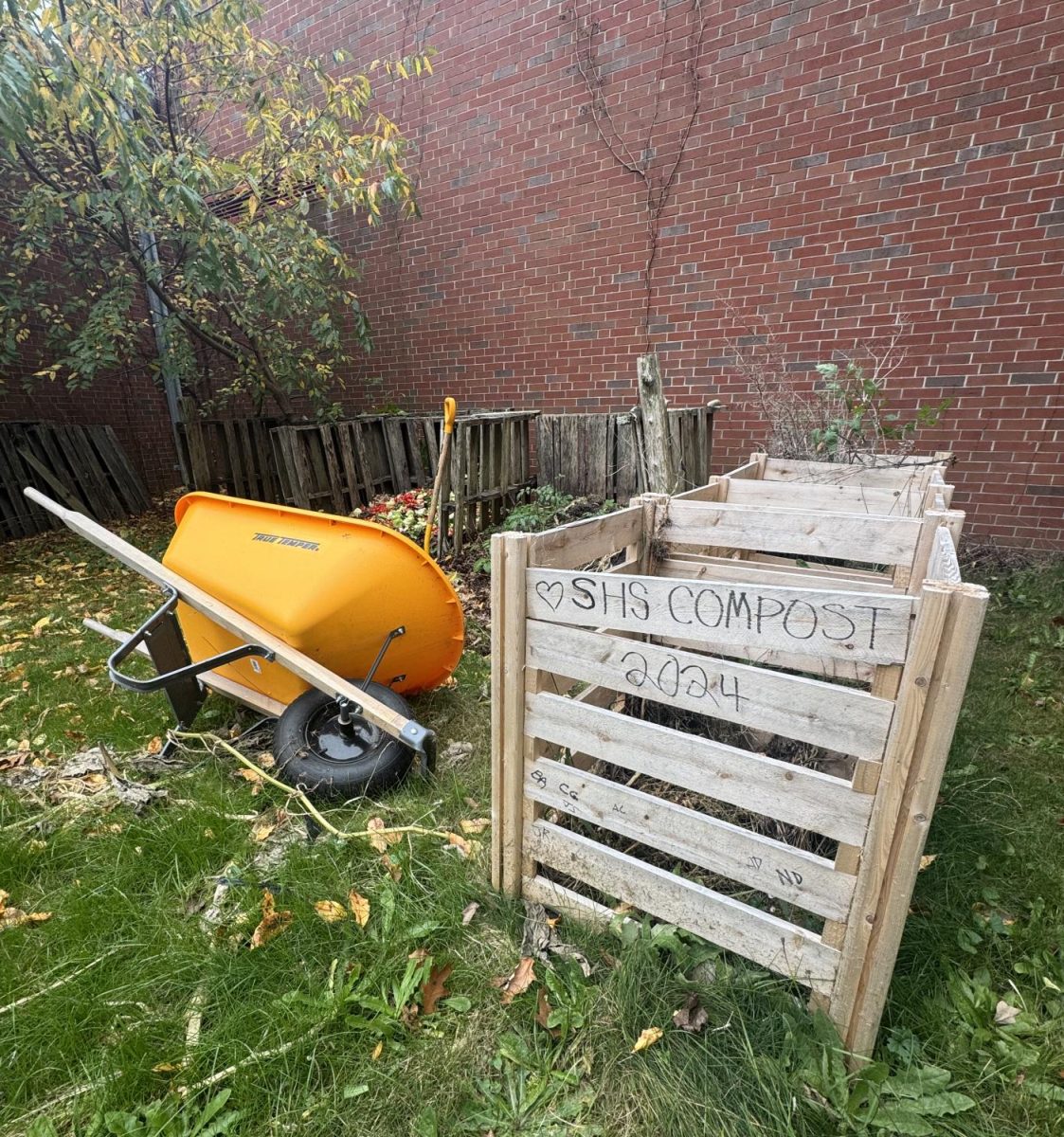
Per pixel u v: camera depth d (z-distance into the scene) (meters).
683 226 5.54
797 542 2.43
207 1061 1.51
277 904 1.92
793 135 4.93
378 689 2.50
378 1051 1.53
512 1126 1.39
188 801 2.43
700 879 2.01
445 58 6.38
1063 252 4.22
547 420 5.98
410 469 6.54
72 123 5.07
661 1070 1.47
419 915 1.90
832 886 1.40
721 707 1.46
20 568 5.77
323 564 2.55
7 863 2.11
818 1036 1.48
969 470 4.79
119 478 7.88
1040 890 1.98
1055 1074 1.44
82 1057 1.53
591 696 2.33
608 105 5.64
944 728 1.17
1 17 4.05
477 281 6.85
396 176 5.76
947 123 4.40
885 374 4.91
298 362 7.19
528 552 1.71
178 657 2.75
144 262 6.75
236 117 7.83
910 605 1.17
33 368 7.34
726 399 5.65
